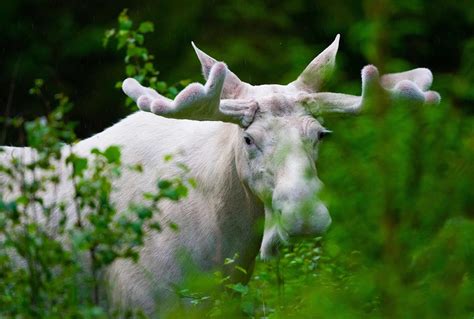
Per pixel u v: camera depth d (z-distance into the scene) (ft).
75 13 79.30
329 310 24.86
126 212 38.32
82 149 41.24
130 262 38.37
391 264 24.57
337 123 28.60
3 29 78.02
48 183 40.63
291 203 32.78
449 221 25.52
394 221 24.93
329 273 32.12
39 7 78.89
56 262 31.76
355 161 26.71
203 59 38.04
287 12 72.08
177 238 38.37
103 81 77.46
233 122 35.58
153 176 39.29
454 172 25.98
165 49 76.74
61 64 77.97
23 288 31.53
